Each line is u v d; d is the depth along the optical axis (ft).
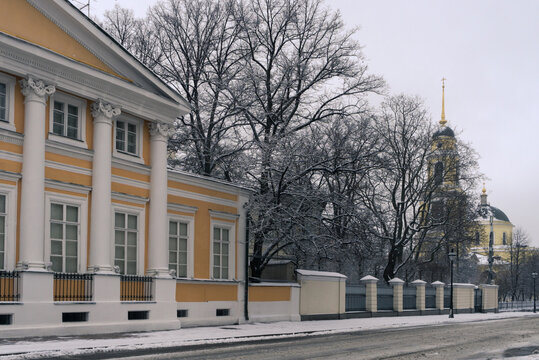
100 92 69.15
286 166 94.99
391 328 90.33
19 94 61.82
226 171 111.55
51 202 64.59
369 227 110.73
